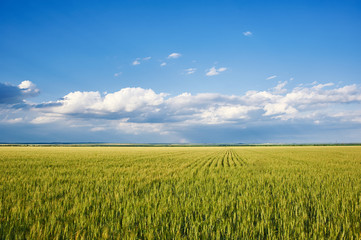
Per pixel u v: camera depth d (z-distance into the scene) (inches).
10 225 172.6
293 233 170.7
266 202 247.0
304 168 633.0
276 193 299.9
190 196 283.7
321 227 177.8
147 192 305.3
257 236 167.3
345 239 160.6
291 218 194.9
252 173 531.2
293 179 427.8
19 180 390.0
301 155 1314.0
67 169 579.8
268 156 1253.7
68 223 179.3
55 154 1289.4
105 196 277.1
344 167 659.4
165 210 212.7
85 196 272.2
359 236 164.9
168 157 1149.7
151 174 494.0
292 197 272.7
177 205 234.1
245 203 248.4
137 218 193.2
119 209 215.6
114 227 173.6
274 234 164.4
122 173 511.5
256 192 300.4
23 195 276.4
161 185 350.6
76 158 992.2
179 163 798.5
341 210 223.6
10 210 207.5
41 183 366.3
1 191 297.0
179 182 379.6
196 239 155.9
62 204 239.8
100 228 171.8
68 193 287.4
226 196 273.7
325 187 340.5
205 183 380.8
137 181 397.7
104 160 905.5
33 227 163.8
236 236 157.8
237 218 199.8
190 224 179.9
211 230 170.6
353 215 206.1
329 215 208.7
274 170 584.7
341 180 412.8
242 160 977.5
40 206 223.0
